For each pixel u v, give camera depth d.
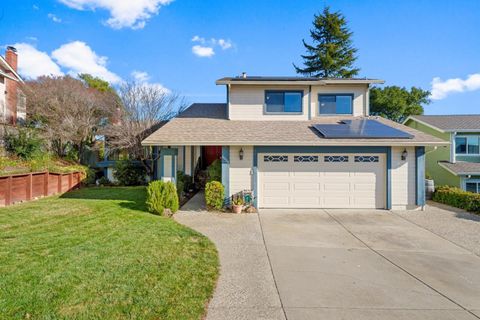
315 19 36.28
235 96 13.90
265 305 4.28
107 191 15.33
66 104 21.34
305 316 4.02
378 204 11.54
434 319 4.00
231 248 6.84
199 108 16.55
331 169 11.57
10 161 14.20
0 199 10.71
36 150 16.19
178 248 6.51
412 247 7.11
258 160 11.50
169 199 10.09
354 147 11.42
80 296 4.23
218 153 18.97
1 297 4.13
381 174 11.52
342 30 35.84
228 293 4.62
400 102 37.41
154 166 18.38
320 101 14.28
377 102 38.22
